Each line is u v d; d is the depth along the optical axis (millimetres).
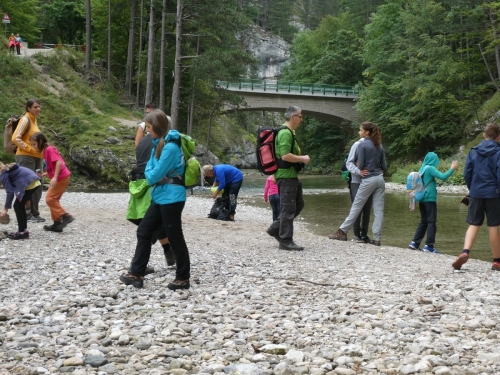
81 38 56625
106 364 3301
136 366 3275
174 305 4758
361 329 4102
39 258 6727
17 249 7293
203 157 38031
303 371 3195
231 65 36844
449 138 43750
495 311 4656
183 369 3223
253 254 7879
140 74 40156
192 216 13648
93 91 37250
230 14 35469
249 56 37406
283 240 8344
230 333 3926
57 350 3539
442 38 42750
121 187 28047
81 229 9555
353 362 3393
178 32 33750
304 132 65125
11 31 50469
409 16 44031
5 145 9383
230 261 7133
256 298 5066
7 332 3893
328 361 3396
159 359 3402
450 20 43344
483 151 6977
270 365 3330
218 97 40438
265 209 17578
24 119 9055
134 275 5387
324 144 61938
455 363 3365
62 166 8758
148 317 4359
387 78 48062
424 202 9656
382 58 48469
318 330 4066
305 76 67750
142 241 5363
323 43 69500
